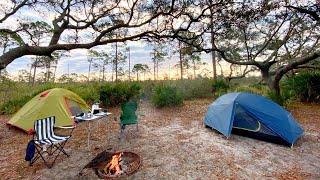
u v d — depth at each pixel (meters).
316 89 10.28
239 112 6.23
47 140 4.54
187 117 8.70
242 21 7.78
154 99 10.72
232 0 6.95
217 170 4.19
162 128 7.18
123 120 6.20
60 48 5.21
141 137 6.24
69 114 7.07
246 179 3.84
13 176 4.11
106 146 5.57
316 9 7.68
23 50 4.43
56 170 4.30
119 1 6.96
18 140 6.26
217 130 6.42
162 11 6.78
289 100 9.63
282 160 4.59
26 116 7.00
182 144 5.61
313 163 4.43
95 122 8.01
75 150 5.33
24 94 12.78
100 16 7.09
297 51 13.84
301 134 5.76
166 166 4.38
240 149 5.22
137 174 4.05
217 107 6.77
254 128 5.94
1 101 12.62
